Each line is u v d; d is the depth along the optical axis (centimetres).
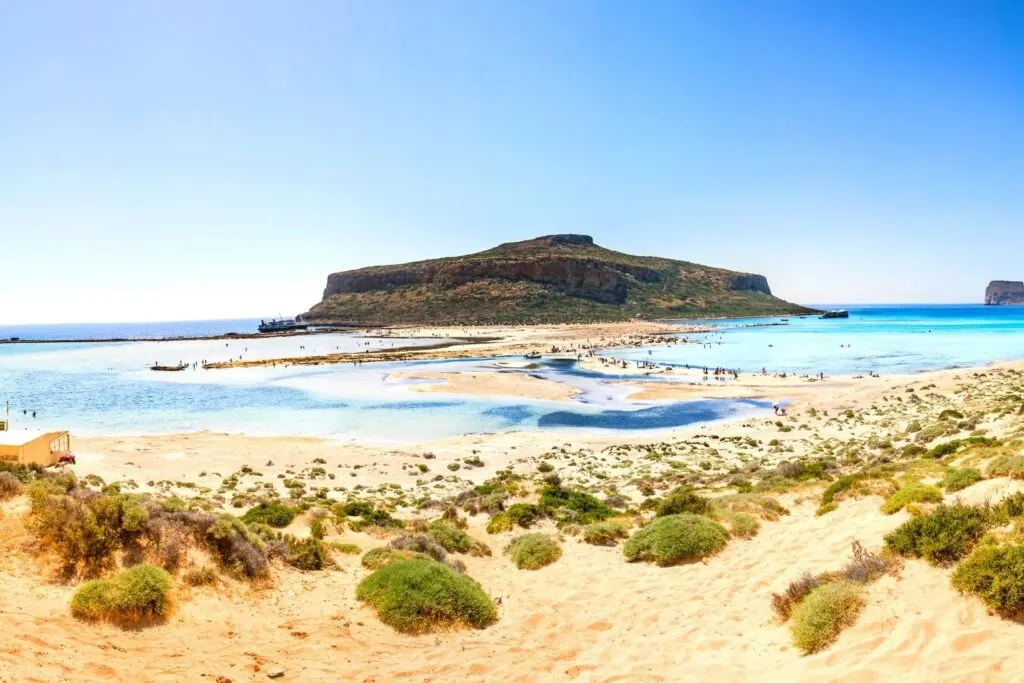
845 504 1238
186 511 1009
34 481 1039
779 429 3925
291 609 895
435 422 4762
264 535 1143
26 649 611
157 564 862
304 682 668
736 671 661
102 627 709
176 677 633
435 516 1894
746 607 849
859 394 5128
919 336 13062
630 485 2500
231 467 3139
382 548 1221
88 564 814
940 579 659
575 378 7181
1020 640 524
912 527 746
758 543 1152
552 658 769
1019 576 556
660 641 792
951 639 554
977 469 1175
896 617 626
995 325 16750
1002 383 4653
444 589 934
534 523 1641
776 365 8406
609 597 1007
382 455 3484
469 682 695
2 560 775
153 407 5634
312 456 3469
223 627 787
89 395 6488
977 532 690
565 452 3544
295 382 7344
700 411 5044
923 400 4478
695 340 13262
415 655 775
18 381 7819
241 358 10594
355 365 9206
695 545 1151
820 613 669
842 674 567
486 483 2462
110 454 3362
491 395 5994
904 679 528
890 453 2314
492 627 906
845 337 13300
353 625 857
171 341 16888
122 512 897
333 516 1599
